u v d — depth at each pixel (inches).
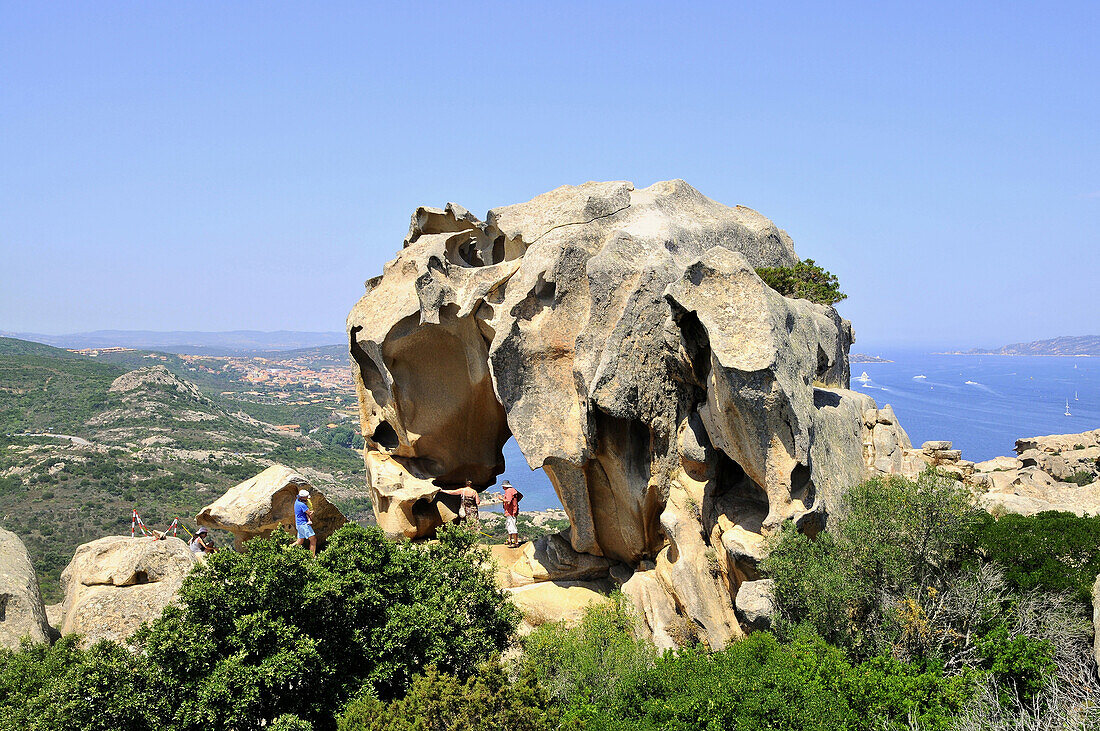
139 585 936.9
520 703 627.5
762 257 1206.9
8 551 916.6
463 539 800.3
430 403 1189.7
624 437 964.6
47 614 972.6
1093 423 5674.2
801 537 783.1
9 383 4965.6
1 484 2859.3
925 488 776.9
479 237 1200.8
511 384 999.0
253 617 650.2
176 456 3518.7
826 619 737.0
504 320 996.6
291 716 625.9
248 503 1078.4
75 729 602.9
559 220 1062.4
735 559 847.7
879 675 661.9
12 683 661.3
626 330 923.4
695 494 933.2
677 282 895.1
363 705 627.2
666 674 695.1
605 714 677.3
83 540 2309.3
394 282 1194.6
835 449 911.0
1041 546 767.7
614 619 844.0
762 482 848.3
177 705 632.4
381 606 716.7
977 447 4343.0
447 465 1238.9
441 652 704.4
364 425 1234.6
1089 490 1084.5
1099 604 684.1
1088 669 682.8
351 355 1235.9
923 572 765.3
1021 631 714.2
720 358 833.5
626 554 1027.3
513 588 1056.8
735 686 644.7
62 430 4160.9
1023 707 647.8
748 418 833.5
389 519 1176.2
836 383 1092.5
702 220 1144.8
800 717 611.5
